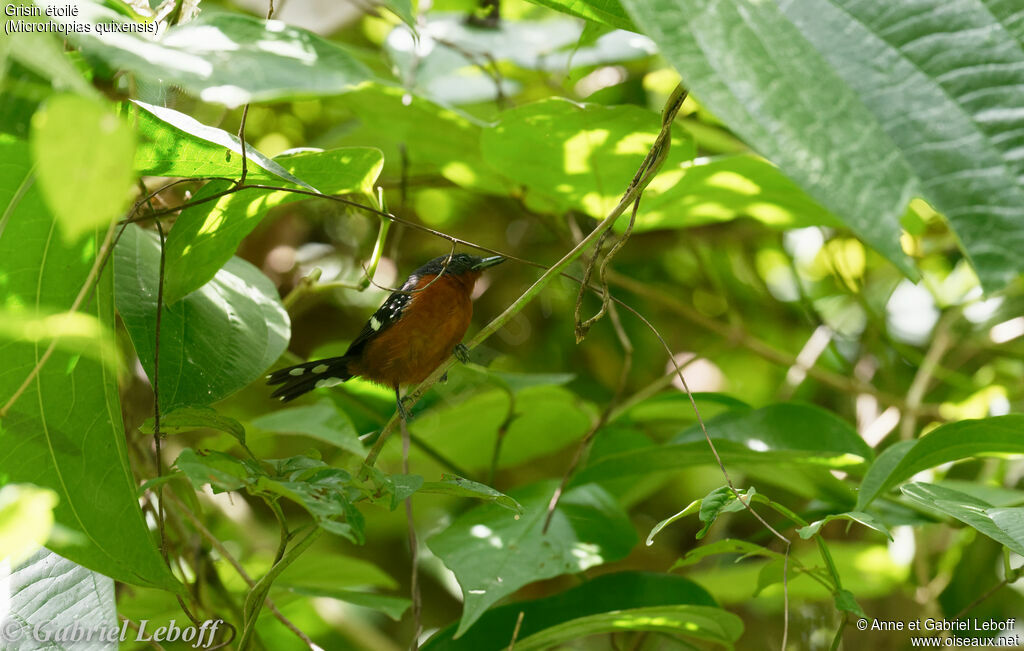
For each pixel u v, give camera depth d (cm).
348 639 763
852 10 202
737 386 979
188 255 389
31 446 337
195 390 395
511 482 876
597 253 394
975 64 192
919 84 191
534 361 936
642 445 652
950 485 530
